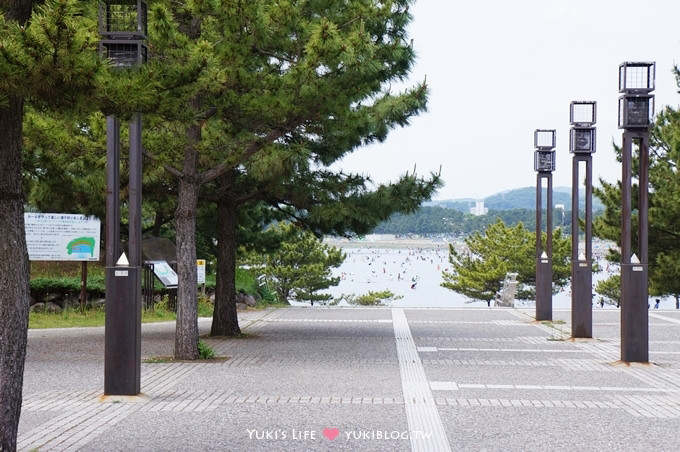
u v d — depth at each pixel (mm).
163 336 18562
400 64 16781
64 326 20812
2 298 6152
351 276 94562
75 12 5660
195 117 8336
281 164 16391
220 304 18562
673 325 21719
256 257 44125
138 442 7777
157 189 18000
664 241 29594
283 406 9664
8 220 6188
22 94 5805
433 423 8672
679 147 26875
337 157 18328
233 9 12969
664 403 10000
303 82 13812
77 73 5746
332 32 13203
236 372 12633
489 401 10055
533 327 20812
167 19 10711
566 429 8398
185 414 9195
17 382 6199
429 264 127312
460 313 25594
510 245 50844
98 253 23125
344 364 13586
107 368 10289
